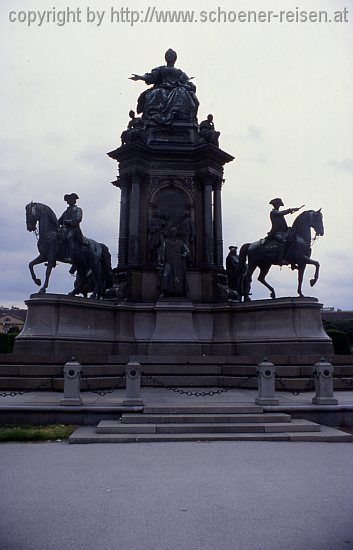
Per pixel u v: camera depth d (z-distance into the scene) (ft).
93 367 63.93
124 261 90.63
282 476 28.76
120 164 94.38
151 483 27.25
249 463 32.04
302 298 75.82
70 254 79.61
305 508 23.06
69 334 73.61
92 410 45.78
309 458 33.60
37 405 46.85
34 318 72.90
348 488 26.30
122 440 39.55
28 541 19.19
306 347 73.31
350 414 47.60
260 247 85.40
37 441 39.99
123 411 45.78
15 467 30.91
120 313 82.33
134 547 18.62
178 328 82.64
